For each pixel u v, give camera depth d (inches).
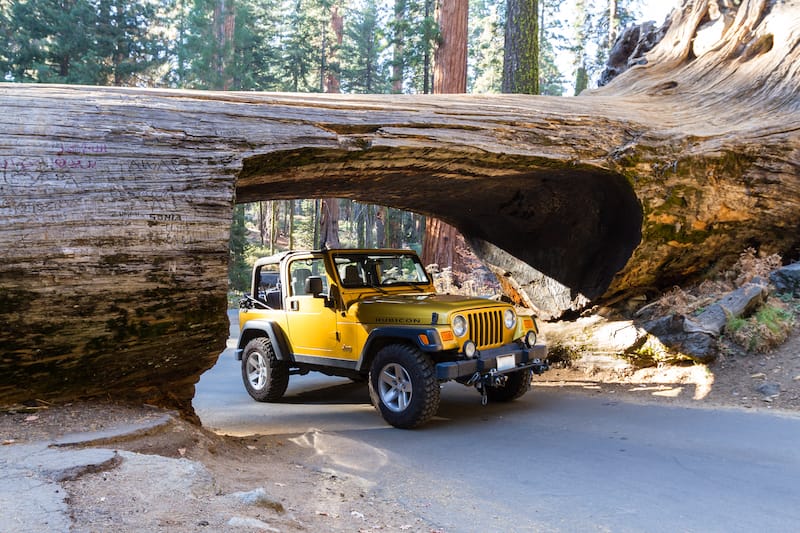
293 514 134.0
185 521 111.4
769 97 353.7
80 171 181.2
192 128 199.2
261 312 318.0
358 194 317.7
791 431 205.5
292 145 211.6
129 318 191.9
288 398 324.8
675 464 178.5
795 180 331.3
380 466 188.2
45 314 178.1
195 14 1342.3
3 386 184.9
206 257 197.8
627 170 296.5
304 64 1685.5
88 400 204.1
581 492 158.2
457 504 151.7
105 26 1146.0
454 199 357.1
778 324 288.8
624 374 315.0
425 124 242.7
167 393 225.6
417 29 942.4
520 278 399.9
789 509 141.9
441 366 229.9
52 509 110.3
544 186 338.6
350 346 269.1
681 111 348.5
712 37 397.7
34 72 1050.1
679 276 355.3
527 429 230.1
